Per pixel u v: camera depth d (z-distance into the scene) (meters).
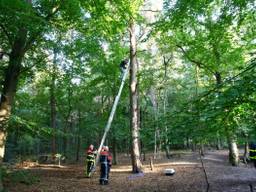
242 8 8.83
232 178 15.19
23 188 13.25
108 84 27.22
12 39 11.78
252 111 4.46
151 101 36.44
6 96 12.08
